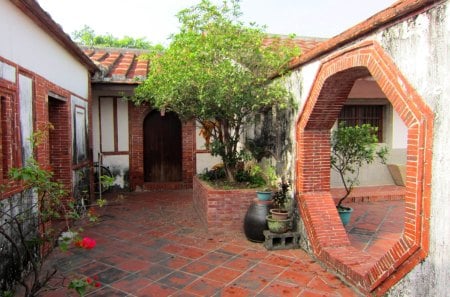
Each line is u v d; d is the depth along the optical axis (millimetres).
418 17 3076
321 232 5188
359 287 4094
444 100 2834
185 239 6125
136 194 10219
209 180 7918
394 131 9992
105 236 6316
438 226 2930
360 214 7605
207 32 6492
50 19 5207
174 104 6652
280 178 6625
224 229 6566
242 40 6168
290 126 6082
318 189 5695
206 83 5953
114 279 4559
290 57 6031
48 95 5762
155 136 11016
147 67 10539
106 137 10438
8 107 4203
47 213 4012
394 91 3377
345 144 6113
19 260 3844
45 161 5480
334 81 4727
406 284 3352
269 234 5598
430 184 2998
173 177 11180
